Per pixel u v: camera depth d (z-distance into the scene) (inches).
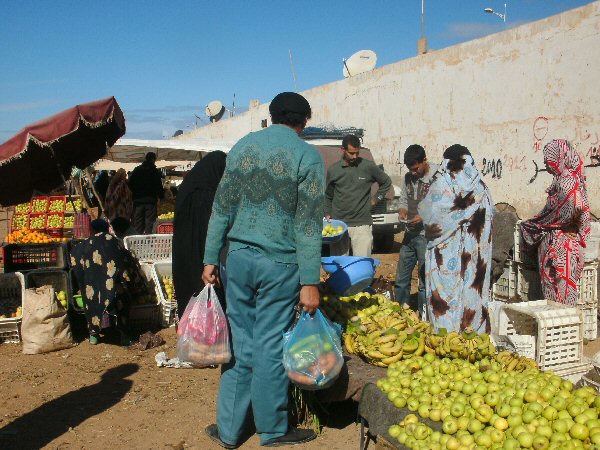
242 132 1091.9
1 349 259.9
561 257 230.1
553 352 199.3
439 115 611.5
